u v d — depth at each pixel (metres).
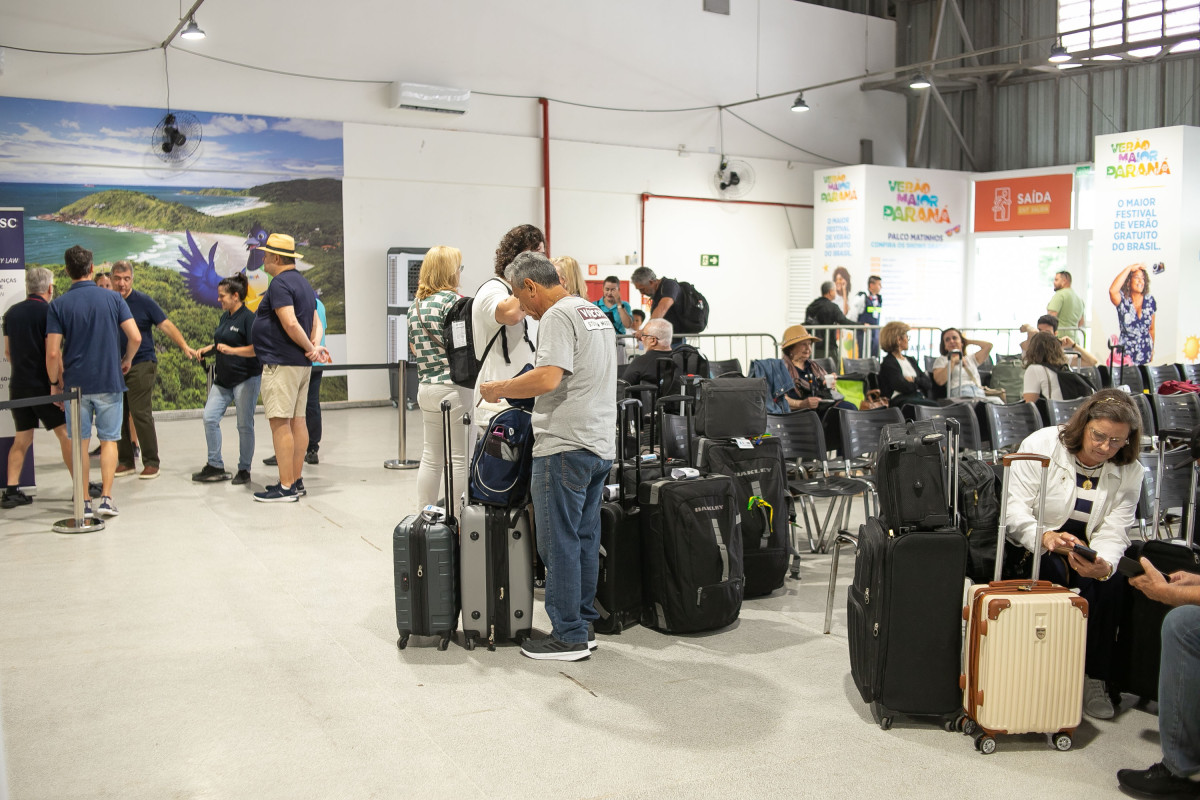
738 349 14.95
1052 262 14.84
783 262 15.25
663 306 8.72
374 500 6.48
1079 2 13.98
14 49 9.62
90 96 10.02
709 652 3.84
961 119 15.67
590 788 2.77
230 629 4.05
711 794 2.74
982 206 14.84
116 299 6.04
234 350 6.81
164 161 10.46
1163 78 13.34
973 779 2.85
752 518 4.46
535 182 12.80
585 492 3.71
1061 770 2.92
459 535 3.86
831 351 12.38
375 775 2.84
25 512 6.09
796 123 15.09
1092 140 14.16
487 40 12.28
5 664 3.65
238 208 10.92
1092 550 3.12
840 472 5.54
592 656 3.79
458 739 3.07
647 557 4.05
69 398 5.55
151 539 5.45
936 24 13.50
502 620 3.85
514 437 3.84
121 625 4.08
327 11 11.21
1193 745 2.69
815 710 3.31
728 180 14.34
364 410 11.52
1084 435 3.32
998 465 3.61
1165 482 4.31
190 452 8.31
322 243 11.45
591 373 3.62
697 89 14.06
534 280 3.65
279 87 11.04
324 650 3.83
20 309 6.11
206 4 10.51
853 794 2.75
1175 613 2.77
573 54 12.95
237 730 3.12
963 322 15.06
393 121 11.77
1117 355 11.72
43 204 9.89
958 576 3.08
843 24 15.39
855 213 14.06
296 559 5.08
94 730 3.11
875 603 3.14
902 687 3.12
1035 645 2.97
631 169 13.57
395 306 11.55
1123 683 3.34
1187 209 11.07
